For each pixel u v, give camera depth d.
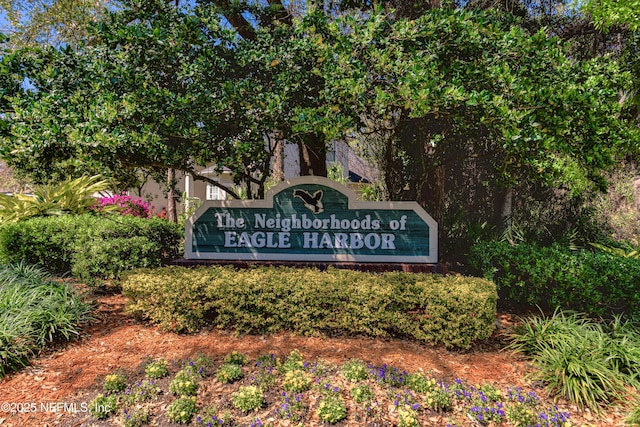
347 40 4.65
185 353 4.03
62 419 3.11
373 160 8.20
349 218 5.63
